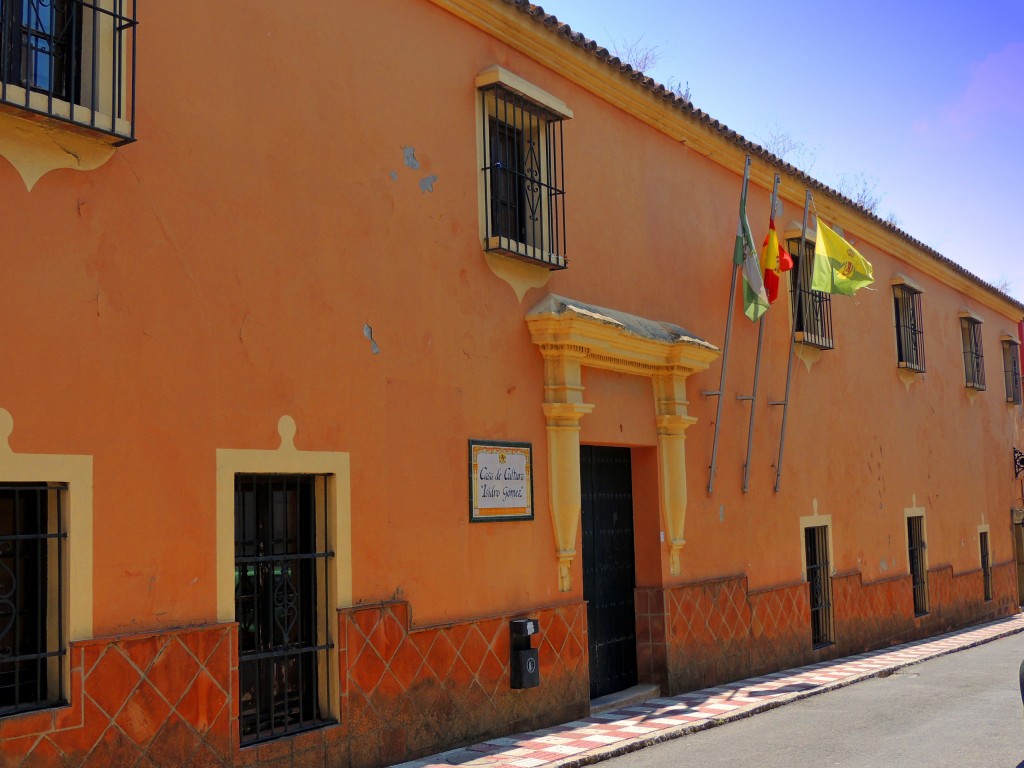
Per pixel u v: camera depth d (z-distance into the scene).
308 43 7.51
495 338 8.95
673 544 10.92
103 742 5.76
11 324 5.62
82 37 6.14
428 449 8.16
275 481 7.23
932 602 18.20
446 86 8.72
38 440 5.68
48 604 5.83
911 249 18.30
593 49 10.16
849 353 15.88
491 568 8.64
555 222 9.69
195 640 6.28
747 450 12.55
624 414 10.40
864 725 9.21
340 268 7.59
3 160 5.67
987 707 10.13
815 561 14.51
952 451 19.92
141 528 6.13
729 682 11.73
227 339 6.74
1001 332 23.72
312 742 6.92
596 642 10.33
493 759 7.63
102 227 6.09
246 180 6.97
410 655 7.74
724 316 12.59
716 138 12.49
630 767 7.60
